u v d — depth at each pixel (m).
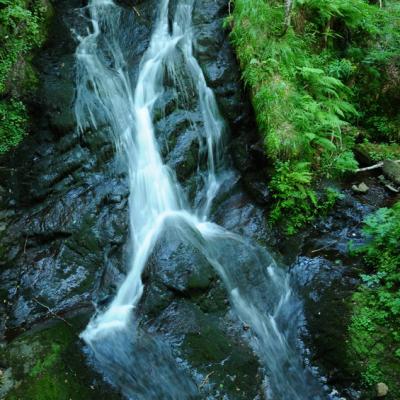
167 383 4.64
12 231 5.95
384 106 7.99
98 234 6.01
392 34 8.10
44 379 4.32
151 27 8.11
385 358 4.77
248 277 5.77
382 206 6.57
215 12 7.86
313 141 6.90
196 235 6.04
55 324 5.00
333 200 6.54
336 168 6.85
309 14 7.69
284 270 6.00
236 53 7.33
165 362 4.77
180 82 7.32
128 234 6.14
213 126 7.25
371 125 7.99
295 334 5.30
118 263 5.86
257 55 7.04
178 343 4.92
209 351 4.89
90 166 6.61
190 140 6.94
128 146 6.94
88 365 4.66
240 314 5.39
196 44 7.55
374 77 7.93
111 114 7.03
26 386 4.25
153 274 5.48
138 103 7.35
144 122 7.15
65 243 5.86
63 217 6.05
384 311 5.08
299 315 5.45
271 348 5.16
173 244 5.72
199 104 7.29
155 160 6.86
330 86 7.08
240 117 7.25
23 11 6.85
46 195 6.34
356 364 4.79
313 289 5.62
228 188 7.04
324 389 4.82
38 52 7.40
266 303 5.63
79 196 6.31
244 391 4.66
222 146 7.28
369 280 5.44
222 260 5.82
